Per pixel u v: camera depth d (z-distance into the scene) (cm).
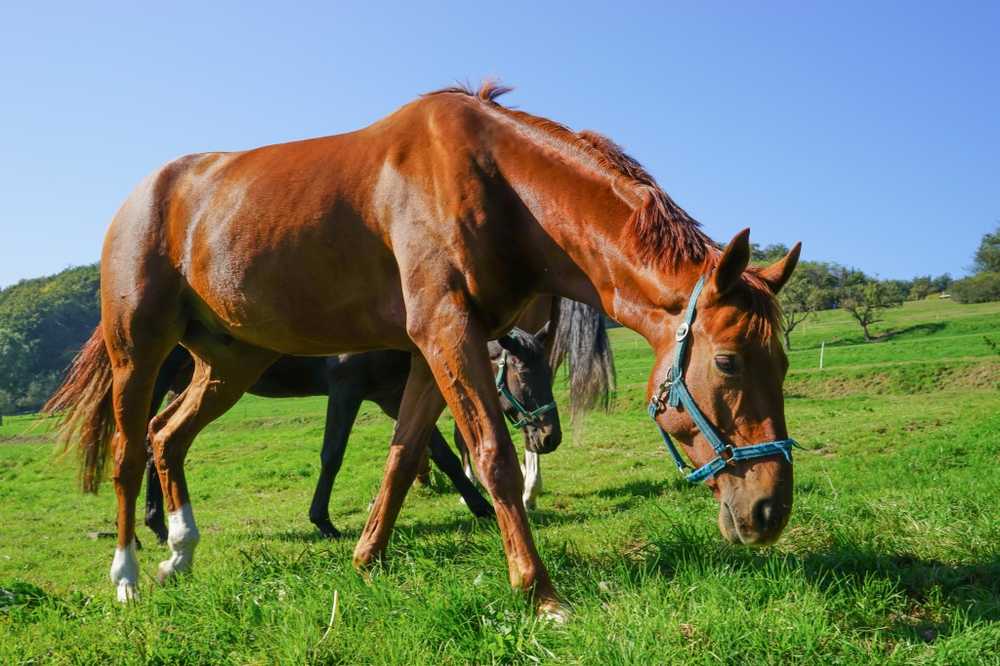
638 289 339
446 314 355
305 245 396
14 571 668
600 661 263
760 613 296
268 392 806
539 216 364
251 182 425
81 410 537
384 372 721
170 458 484
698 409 310
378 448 1428
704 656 267
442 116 381
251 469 1298
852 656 267
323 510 703
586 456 1149
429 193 366
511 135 374
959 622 300
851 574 350
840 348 3912
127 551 458
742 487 301
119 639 329
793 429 1309
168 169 467
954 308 6356
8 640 340
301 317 410
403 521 734
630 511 621
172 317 459
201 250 434
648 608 302
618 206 348
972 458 804
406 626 304
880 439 1094
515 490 342
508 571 357
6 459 1806
